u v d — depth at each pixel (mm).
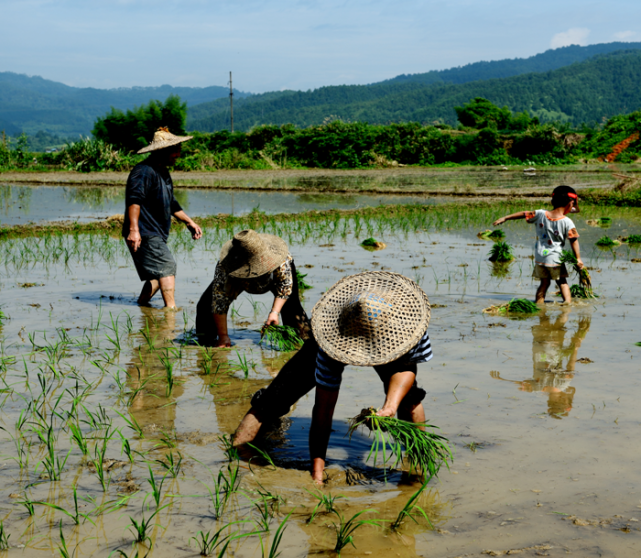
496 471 3125
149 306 7070
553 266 6938
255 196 22328
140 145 43125
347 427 3777
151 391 4406
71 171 36406
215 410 4066
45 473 3158
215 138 48906
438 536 2570
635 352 5105
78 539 2566
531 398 4121
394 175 35156
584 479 3018
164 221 7059
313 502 2889
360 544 2521
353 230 13383
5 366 4871
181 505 2846
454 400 4102
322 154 45188
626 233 12812
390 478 3137
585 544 2477
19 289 7891
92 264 9742
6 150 38531
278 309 5387
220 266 5379
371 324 2975
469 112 72375
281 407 3637
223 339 5504
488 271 8859
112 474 3156
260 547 2514
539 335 5688
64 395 4297
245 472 3205
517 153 50469
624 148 51625
